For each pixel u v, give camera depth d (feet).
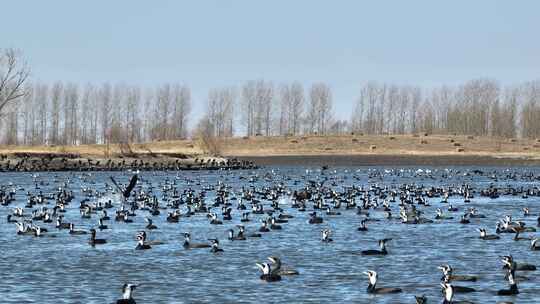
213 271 181.06
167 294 155.74
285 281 168.96
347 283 166.30
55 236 243.19
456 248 219.00
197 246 217.77
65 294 156.04
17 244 225.15
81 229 261.44
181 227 269.03
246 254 206.90
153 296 153.89
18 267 186.39
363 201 352.49
